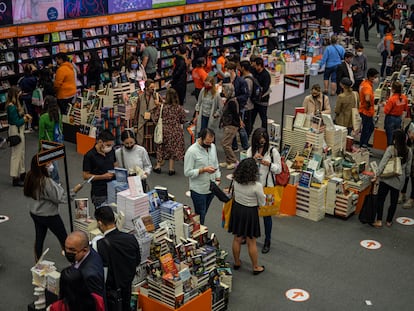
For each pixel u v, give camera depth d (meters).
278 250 7.61
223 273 6.38
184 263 5.88
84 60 13.63
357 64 14.13
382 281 6.96
